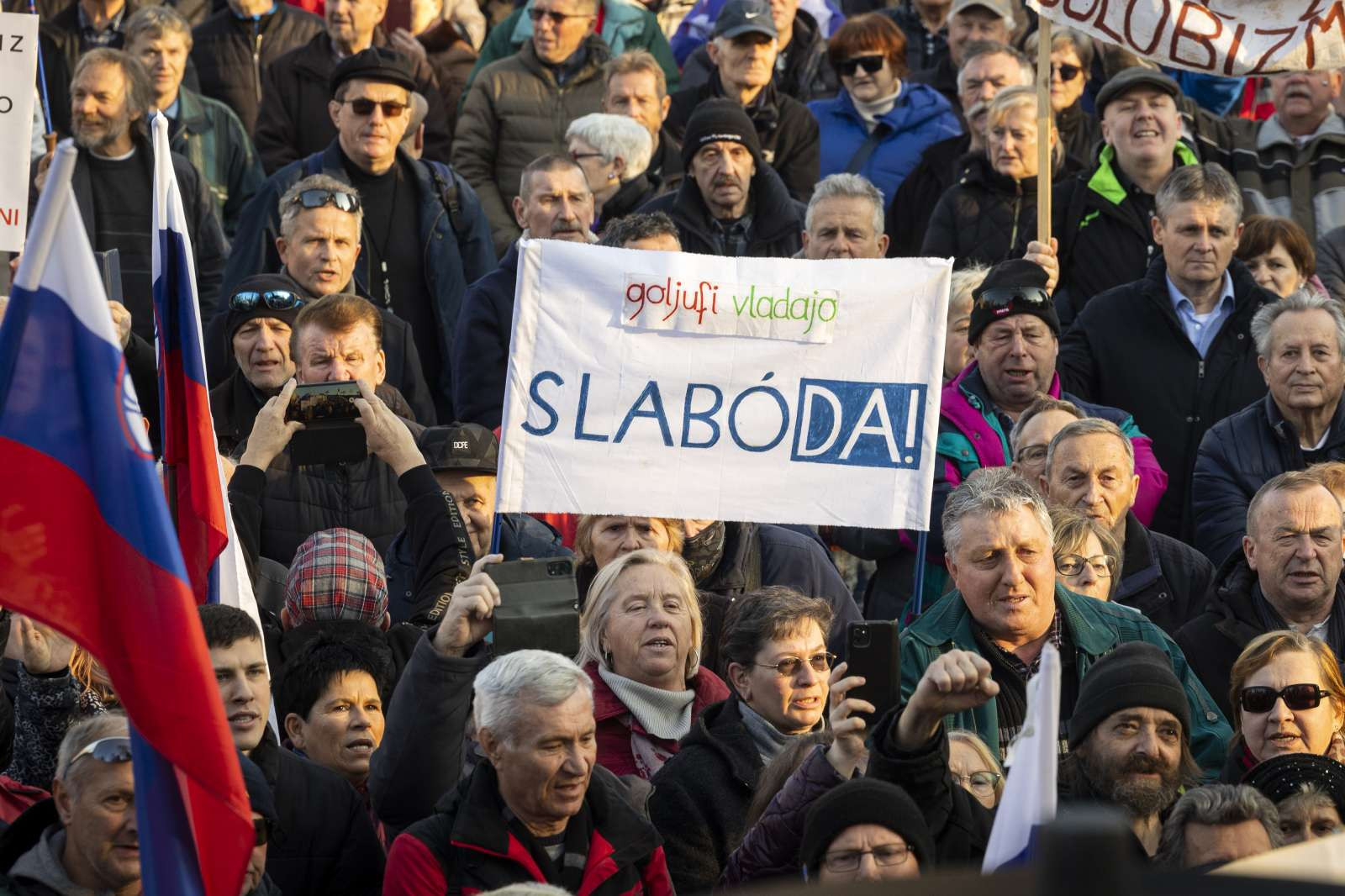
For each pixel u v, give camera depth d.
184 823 10.32
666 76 33.75
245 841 10.22
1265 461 22.73
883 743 12.55
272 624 17.97
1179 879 4.00
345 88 26.56
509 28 32.47
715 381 16.88
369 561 17.28
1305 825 14.25
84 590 10.46
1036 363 21.62
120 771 12.01
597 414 16.80
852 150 31.05
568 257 16.91
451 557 16.72
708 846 14.93
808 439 16.83
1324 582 18.56
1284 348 22.62
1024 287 21.78
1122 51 32.16
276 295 21.59
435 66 33.25
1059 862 3.98
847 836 12.10
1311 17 23.53
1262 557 18.75
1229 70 23.45
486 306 24.58
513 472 16.77
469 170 30.64
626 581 16.44
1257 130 30.28
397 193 26.77
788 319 16.88
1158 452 24.28
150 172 27.36
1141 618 17.16
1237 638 18.73
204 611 14.56
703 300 16.88
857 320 16.92
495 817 13.20
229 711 14.32
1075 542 17.97
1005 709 16.36
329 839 14.51
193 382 15.66
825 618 15.95
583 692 13.21
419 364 24.94
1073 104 30.75
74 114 27.08
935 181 29.17
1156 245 26.67
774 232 26.58
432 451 19.75
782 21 33.72
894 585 21.03
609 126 27.86
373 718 15.91
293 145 30.84
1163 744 14.33
